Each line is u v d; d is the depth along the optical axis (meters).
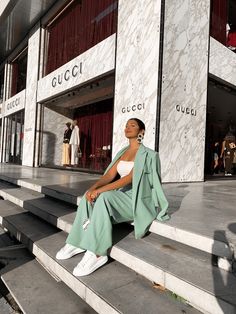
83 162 12.20
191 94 7.30
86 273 2.58
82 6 10.27
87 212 2.92
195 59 7.39
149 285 2.44
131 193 3.04
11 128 16.45
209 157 12.63
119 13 7.59
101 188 2.90
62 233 3.84
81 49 10.21
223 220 3.07
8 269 3.25
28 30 13.53
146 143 6.63
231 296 1.89
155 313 2.05
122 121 7.33
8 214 4.99
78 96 11.16
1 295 2.90
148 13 6.72
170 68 6.67
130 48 7.17
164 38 6.50
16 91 16.17
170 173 6.82
